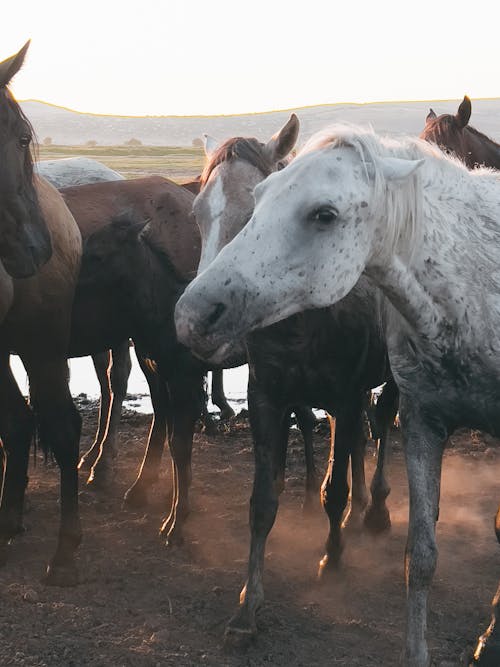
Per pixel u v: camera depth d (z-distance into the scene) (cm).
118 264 386
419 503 250
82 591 321
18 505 352
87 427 533
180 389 379
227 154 306
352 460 379
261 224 223
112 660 269
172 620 298
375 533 372
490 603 314
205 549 361
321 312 290
